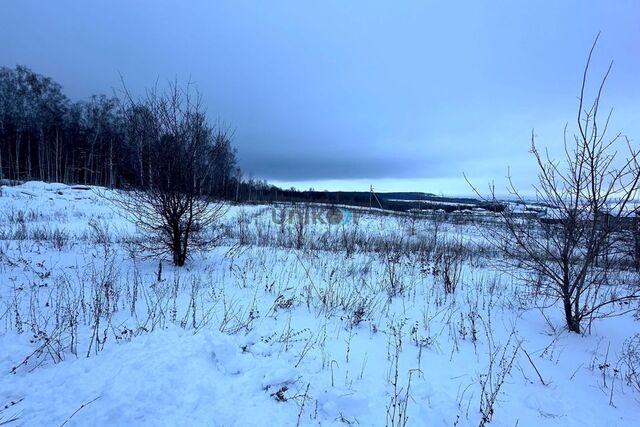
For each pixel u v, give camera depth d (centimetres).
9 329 433
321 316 546
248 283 702
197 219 813
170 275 724
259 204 3650
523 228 566
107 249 891
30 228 1375
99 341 411
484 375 391
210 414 291
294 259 952
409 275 836
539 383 384
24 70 4294
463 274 876
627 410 343
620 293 731
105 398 296
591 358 450
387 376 377
